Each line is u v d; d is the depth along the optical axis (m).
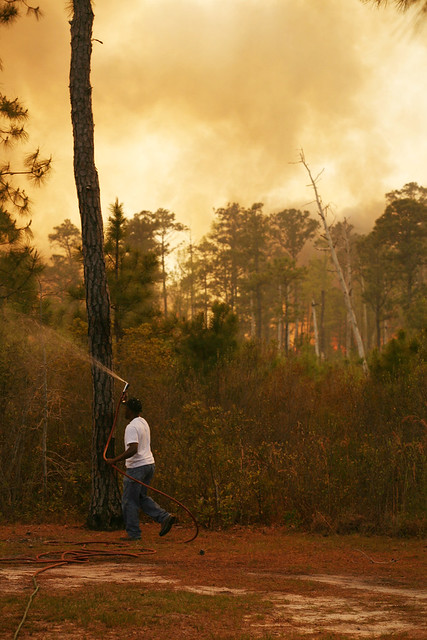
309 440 11.68
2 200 13.76
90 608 4.69
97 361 9.95
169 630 4.24
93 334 10.00
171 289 79.62
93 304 10.02
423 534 8.96
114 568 6.59
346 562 7.30
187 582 5.92
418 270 72.12
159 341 14.11
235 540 8.77
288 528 9.69
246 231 82.88
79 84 10.26
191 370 16.17
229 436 11.68
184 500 10.27
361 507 9.88
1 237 13.70
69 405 12.38
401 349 16.98
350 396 15.45
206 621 4.50
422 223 69.69
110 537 8.90
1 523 10.09
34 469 11.26
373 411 14.23
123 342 14.05
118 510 9.72
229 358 16.73
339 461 11.00
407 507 9.80
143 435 8.77
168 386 14.21
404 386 14.88
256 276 67.19
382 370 16.81
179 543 8.45
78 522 10.43
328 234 32.41
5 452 11.14
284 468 10.91
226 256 81.44
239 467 10.41
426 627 4.43
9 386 11.62
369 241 69.38
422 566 7.10
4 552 7.41
